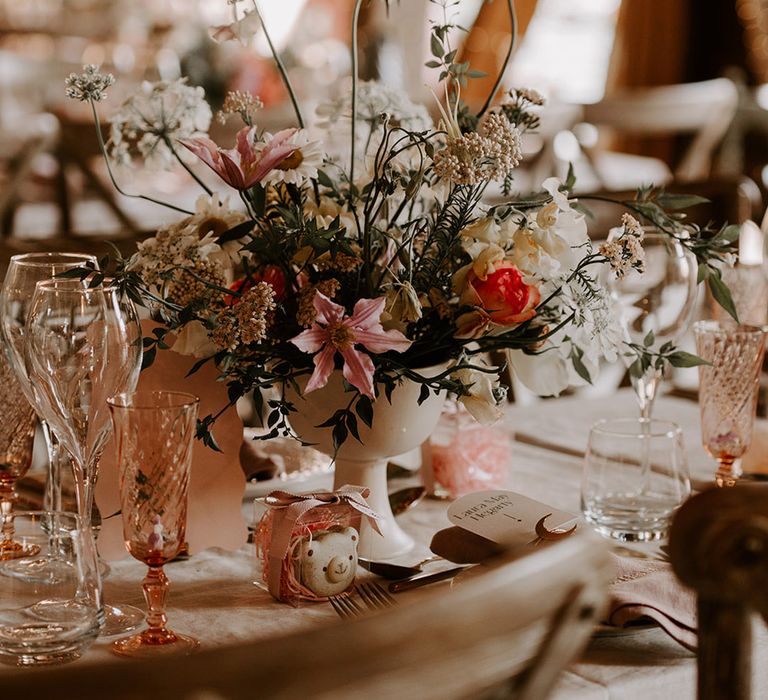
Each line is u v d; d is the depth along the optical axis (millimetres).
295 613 1087
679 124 3965
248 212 1175
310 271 1135
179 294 1127
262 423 1187
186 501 1005
